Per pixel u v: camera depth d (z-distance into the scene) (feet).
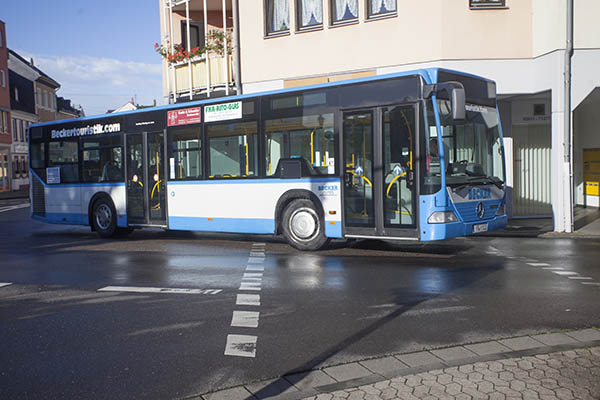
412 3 52.90
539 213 60.70
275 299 24.85
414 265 32.37
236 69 64.80
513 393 14.06
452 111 32.22
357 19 56.49
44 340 19.79
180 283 28.66
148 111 47.88
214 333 20.10
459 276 28.99
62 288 28.17
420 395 14.07
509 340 18.43
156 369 16.74
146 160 48.06
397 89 34.76
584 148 69.82
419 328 20.11
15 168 199.52
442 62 51.62
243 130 41.68
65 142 54.60
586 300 23.77
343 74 57.67
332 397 14.14
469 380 14.96
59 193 55.11
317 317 21.86
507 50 51.19
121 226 50.11
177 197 45.96
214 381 15.70
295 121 39.06
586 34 46.68
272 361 17.19
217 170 43.34
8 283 29.76
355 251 38.24
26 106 218.79
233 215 42.45
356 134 36.40
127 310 23.53
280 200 39.73
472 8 51.11
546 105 58.80
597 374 15.21
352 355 17.47
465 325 20.36
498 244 41.04
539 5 49.78
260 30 62.90
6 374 16.66
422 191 33.63
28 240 50.44
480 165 36.11
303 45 59.93
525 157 60.29
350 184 36.68
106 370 16.78
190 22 81.00
